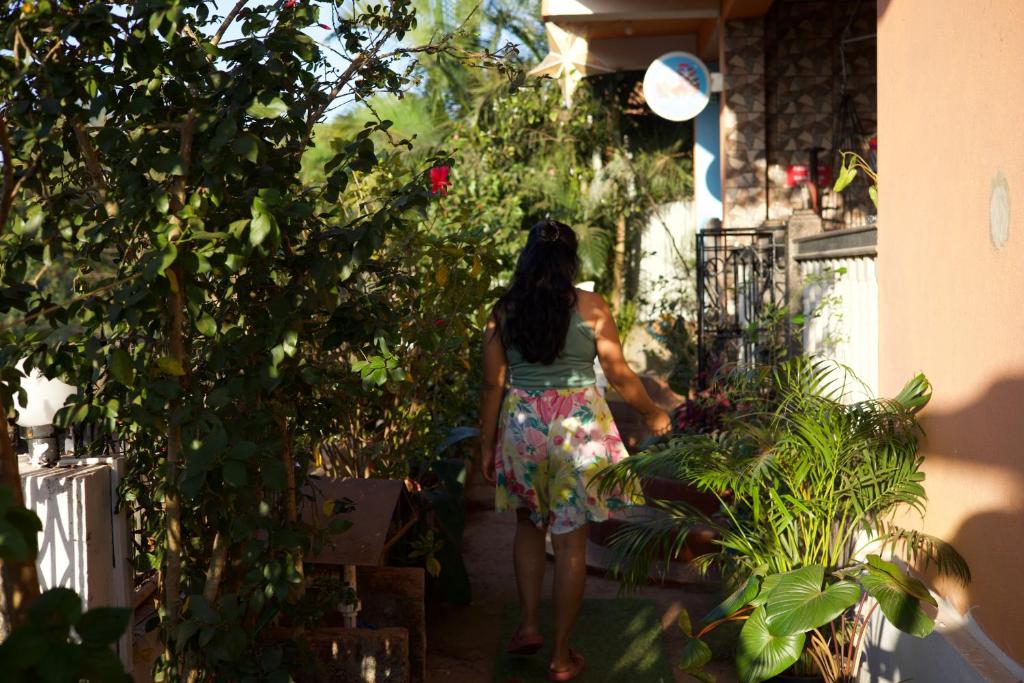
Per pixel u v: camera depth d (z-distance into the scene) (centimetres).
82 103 242
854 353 478
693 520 366
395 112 1406
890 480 336
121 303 226
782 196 978
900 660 335
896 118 382
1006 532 273
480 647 430
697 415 663
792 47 977
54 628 126
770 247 806
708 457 341
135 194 239
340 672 343
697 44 1161
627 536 369
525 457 383
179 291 240
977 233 295
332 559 349
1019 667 264
